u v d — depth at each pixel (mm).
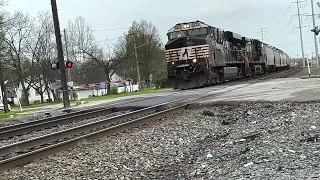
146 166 8125
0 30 42438
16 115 27000
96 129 13562
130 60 70812
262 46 55656
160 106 18938
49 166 8273
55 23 24859
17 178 7469
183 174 7383
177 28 33719
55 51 67375
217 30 35906
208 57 31656
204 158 8484
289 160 6973
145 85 76562
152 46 71500
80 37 73688
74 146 10141
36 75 68812
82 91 83312
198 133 11758
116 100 31188
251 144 8875
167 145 10078
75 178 7328
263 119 12758
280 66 75062
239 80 41812
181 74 32594
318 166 6352
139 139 10898
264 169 6594
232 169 7043
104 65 70500
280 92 20609
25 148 10656
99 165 8227
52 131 14602
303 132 9391
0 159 9453
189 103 18734
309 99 16031
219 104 17938
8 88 80188
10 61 52219
